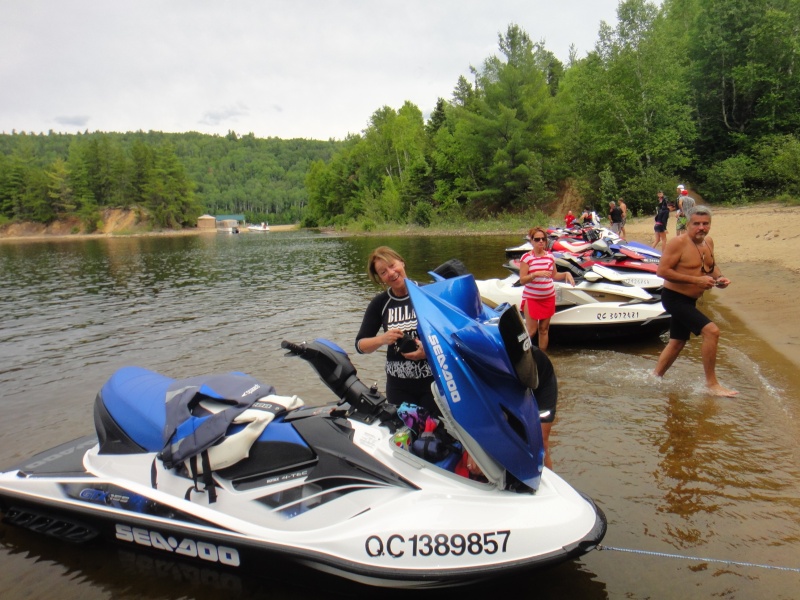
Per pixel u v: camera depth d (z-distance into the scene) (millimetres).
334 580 3297
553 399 4070
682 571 3453
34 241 99938
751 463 4770
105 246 61250
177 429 3660
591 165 46062
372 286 16562
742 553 3600
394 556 3145
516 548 3098
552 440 5410
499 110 54562
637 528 3924
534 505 3250
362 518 3301
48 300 16906
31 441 5910
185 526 3584
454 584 3121
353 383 3752
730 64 41812
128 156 194875
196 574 3613
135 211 133625
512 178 53312
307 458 3564
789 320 9141
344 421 3711
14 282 23188
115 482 3879
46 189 133000
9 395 7500
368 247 36719
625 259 10164
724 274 13727
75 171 134000
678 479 4566
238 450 3562
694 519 4000
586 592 3307
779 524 3893
